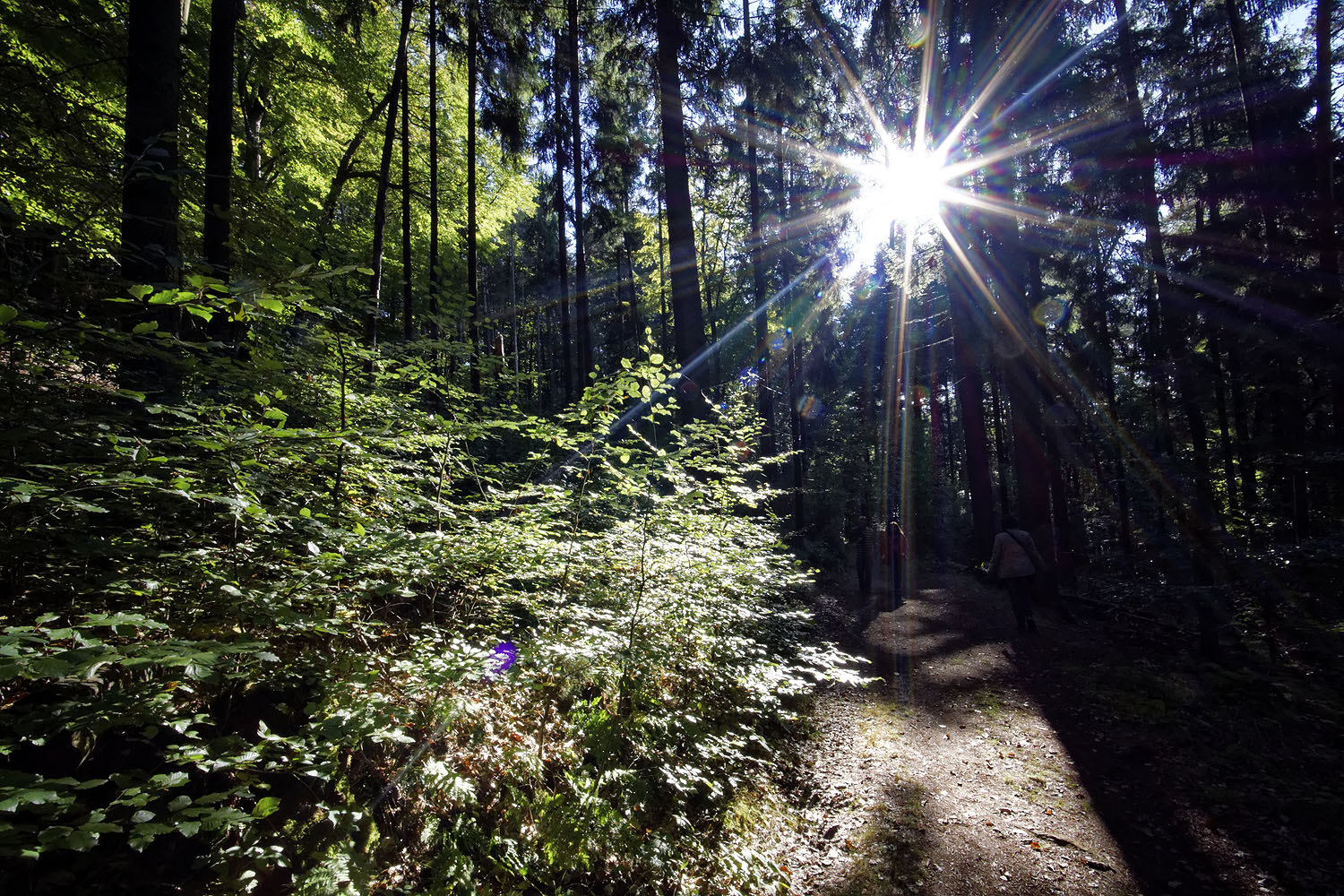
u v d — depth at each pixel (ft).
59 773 7.22
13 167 11.14
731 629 18.75
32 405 9.03
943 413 104.63
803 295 65.57
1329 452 26.37
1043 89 33.37
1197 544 24.90
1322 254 26.99
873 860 11.33
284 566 10.29
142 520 10.06
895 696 19.62
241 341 14.37
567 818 9.83
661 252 78.84
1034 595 33.30
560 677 12.77
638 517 18.97
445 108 48.88
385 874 8.29
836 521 60.23
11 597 8.21
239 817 5.76
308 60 40.91
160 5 15.78
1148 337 41.91
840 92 47.78
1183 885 10.59
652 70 37.99
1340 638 20.93
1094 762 14.98
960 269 38.96
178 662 5.33
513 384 29.50
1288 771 14.33
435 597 13.69
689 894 9.91
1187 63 36.52
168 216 15.35
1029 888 10.56
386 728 8.45
